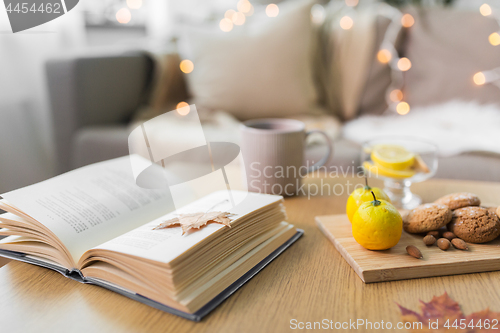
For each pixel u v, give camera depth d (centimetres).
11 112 143
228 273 40
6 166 142
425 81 135
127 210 51
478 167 101
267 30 139
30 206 46
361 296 38
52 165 161
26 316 36
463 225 46
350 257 44
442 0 157
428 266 42
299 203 67
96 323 34
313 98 143
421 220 48
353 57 141
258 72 136
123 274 38
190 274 36
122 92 145
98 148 130
